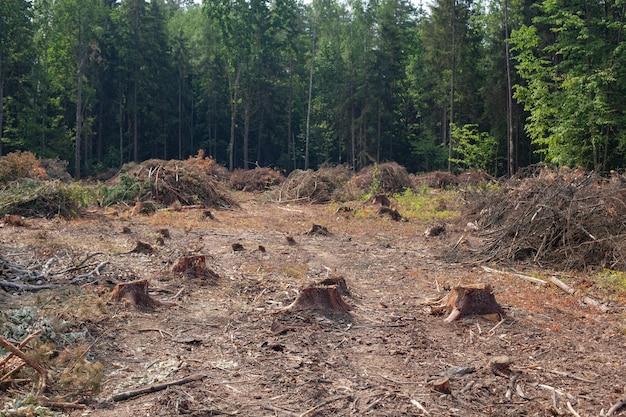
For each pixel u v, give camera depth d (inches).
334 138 2000.5
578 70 944.3
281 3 1873.8
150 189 765.3
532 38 1028.5
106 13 1830.7
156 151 1951.3
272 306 279.6
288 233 567.5
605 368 207.8
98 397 172.4
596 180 451.8
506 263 404.2
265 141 2080.5
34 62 1684.3
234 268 375.9
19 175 744.3
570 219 398.3
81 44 1610.5
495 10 1449.3
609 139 944.3
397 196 938.7
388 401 175.5
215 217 687.7
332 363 206.8
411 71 1996.8
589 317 276.2
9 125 1576.0
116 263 360.5
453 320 262.4
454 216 697.6
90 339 219.0
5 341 173.2
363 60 1817.2
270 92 2000.5
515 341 236.7
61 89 1686.8
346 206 807.7
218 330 241.9
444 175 1146.0
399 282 355.9
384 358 213.8
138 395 175.9
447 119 1873.8
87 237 468.1
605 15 968.3
